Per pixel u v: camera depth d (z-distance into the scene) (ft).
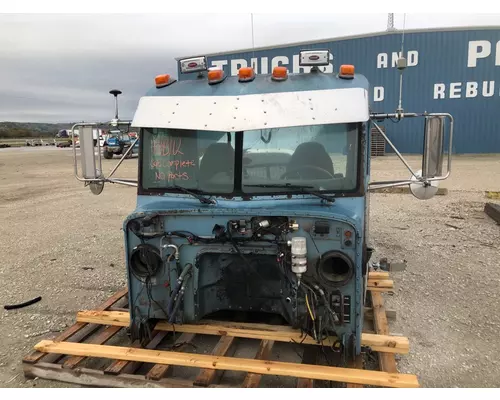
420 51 78.07
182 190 11.67
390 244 23.09
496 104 77.97
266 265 10.93
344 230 10.16
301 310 10.55
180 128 11.43
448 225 26.84
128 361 11.17
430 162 10.98
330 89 11.41
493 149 79.25
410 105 79.87
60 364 11.44
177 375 11.41
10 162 86.07
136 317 11.74
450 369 11.64
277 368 10.33
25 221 31.14
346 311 10.37
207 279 11.35
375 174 50.65
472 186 42.29
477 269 19.08
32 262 21.50
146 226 11.10
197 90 12.12
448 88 78.59
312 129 11.18
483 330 13.78
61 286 18.29
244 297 11.29
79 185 49.96
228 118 11.23
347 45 80.59
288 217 10.41
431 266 19.56
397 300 16.05
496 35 75.77
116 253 22.79
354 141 11.03
